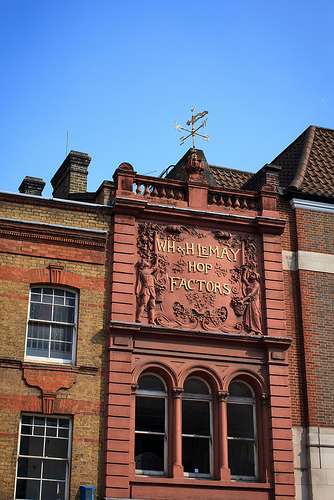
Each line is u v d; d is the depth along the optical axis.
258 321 20.38
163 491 18.09
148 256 20.14
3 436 17.45
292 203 22.44
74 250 19.59
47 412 17.98
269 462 19.25
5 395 17.77
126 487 17.77
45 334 18.86
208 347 19.75
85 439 18.08
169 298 19.89
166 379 19.39
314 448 19.83
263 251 21.20
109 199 20.41
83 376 18.56
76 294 19.41
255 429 19.77
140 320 19.31
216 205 21.36
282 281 21.08
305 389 20.41
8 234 19.05
